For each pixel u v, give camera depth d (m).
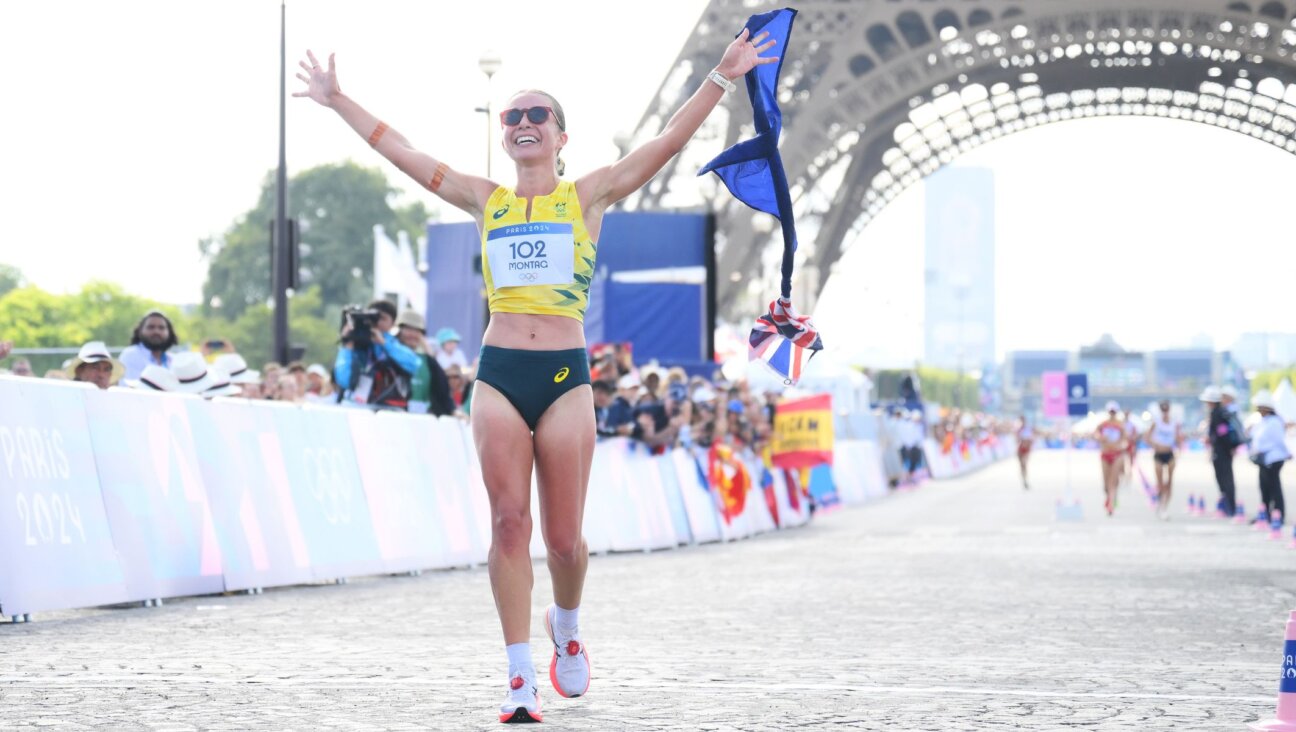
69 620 11.71
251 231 104.31
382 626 11.44
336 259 105.31
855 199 87.69
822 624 11.95
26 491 11.56
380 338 18.27
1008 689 7.99
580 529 7.02
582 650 7.33
